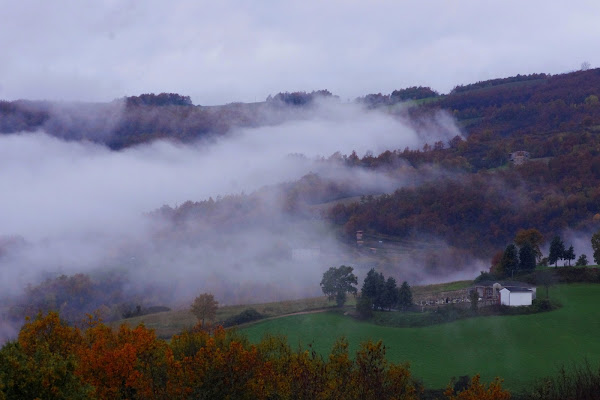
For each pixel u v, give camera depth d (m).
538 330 67.12
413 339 66.62
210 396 33.97
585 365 56.91
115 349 36.28
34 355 30.41
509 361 58.72
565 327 67.75
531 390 50.41
